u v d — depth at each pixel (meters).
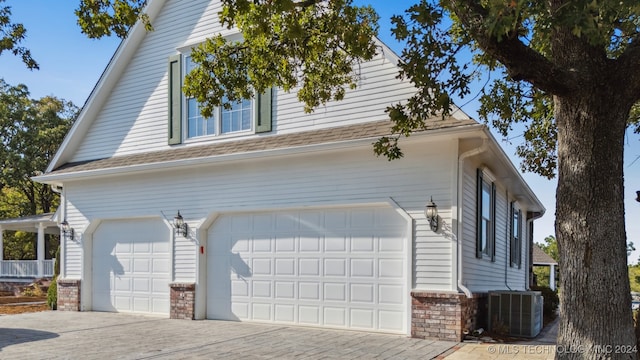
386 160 9.65
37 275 22.27
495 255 12.23
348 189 10.01
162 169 12.07
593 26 4.03
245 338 8.94
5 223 23.11
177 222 12.05
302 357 7.26
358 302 9.87
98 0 7.13
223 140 12.17
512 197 15.14
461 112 9.10
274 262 10.94
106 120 14.07
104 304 13.32
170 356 7.34
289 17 7.04
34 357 7.27
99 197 13.43
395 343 8.41
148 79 13.49
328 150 9.88
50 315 12.53
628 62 4.82
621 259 4.76
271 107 11.59
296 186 10.62
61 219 14.06
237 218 11.52
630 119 9.62
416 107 6.62
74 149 14.55
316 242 10.47
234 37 12.11
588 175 4.82
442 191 9.06
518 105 8.35
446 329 8.70
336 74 8.79
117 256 13.23
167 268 12.32
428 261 9.05
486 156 10.03
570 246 4.88
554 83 4.91
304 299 10.48
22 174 29.80
